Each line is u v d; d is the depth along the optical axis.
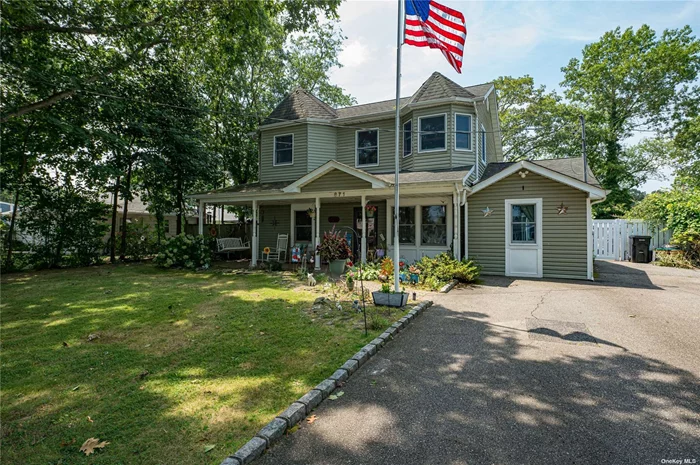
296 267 13.09
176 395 3.26
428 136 13.01
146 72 14.31
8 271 12.02
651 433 2.62
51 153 12.22
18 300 7.45
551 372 3.75
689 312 6.18
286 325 5.52
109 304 7.04
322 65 23.97
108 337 5.00
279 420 2.74
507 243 11.02
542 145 26.95
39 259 12.80
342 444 2.53
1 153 11.38
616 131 26.12
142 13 11.57
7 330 5.34
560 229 10.42
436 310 6.59
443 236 12.27
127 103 13.38
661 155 31.25
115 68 12.11
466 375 3.71
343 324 5.52
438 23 7.88
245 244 18.72
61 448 2.47
